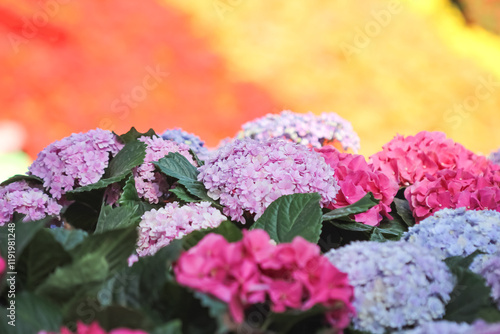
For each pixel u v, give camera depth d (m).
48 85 2.81
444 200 1.72
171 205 1.63
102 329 1.32
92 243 1.41
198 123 3.19
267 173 1.62
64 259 1.40
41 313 1.35
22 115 2.77
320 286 1.35
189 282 1.32
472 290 1.44
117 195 1.72
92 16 2.93
